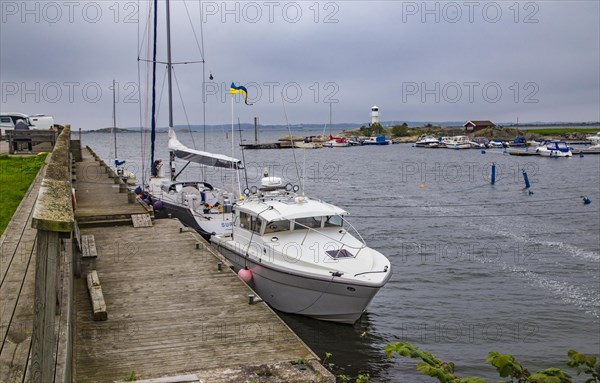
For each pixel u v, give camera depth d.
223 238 16.67
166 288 10.07
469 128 152.62
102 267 11.38
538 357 13.01
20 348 5.40
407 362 12.59
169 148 24.59
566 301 16.61
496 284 18.33
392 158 87.75
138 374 6.73
